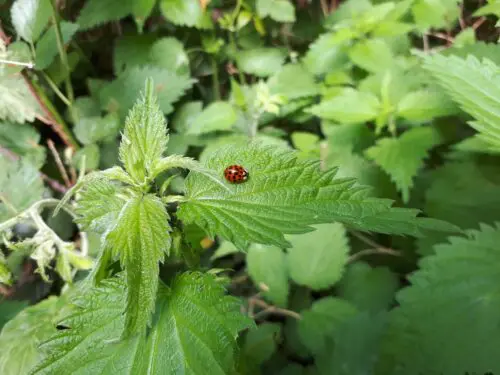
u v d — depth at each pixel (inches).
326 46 8.4
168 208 4.1
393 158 6.4
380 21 8.0
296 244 6.9
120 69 9.6
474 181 6.7
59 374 3.4
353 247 7.8
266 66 9.2
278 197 3.6
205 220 3.6
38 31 7.1
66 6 10.2
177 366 3.4
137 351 3.5
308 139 7.6
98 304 3.7
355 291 6.9
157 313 3.6
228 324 3.4
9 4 8.6
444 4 8.3
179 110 9.0
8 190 7.0
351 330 5.8
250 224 3.5
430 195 6.8
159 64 9.2
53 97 8.9
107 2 9.0
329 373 5.7
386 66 7.6
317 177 3.7
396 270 7.3
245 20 9.1
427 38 9.3
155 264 3.2
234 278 7.9
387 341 4.4
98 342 3.5
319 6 11.2
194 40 10.1
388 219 3.4
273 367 6.6
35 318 5.0
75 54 8.5
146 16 8.5
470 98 4.9
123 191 3.8
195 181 3.9
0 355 4.7
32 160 7.7
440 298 4.4
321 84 8.5
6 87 7.2
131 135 3.8
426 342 4.3
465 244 4.7
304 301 7.1
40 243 4.8
